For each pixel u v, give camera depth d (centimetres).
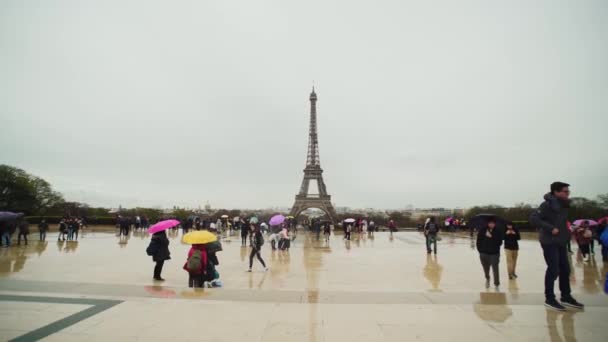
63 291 1262
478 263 2344
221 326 860
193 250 1484
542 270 2038
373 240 4788
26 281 1467
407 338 783
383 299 1168
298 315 959
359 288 1504
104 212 14538
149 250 1673
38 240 3888
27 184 10319
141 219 6053
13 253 2669
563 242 1049
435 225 2894
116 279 1675
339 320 916
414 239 4988
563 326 868
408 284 1605
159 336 789
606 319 930
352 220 4766
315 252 3080
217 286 1532
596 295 1288
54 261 2256
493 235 1502
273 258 2614
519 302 1125
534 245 3728
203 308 1020
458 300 1153
